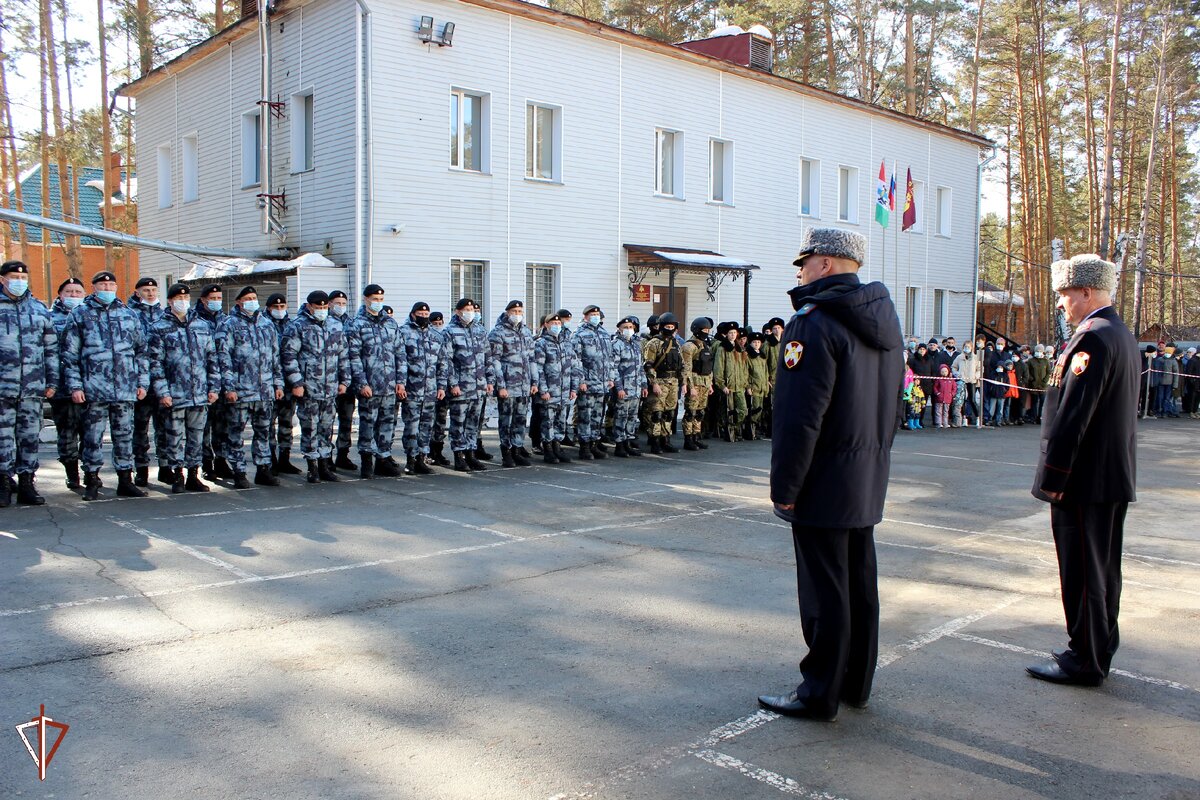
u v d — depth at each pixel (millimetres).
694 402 13375
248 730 3926
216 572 6383
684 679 4574
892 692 4461
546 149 17312
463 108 16094
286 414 10516
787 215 21938
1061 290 4617
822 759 3729
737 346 14445
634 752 3768
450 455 12406
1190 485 11492
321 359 9891
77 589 5910
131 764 3604
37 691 4297
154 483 9828
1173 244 37125
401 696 4312
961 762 3725
